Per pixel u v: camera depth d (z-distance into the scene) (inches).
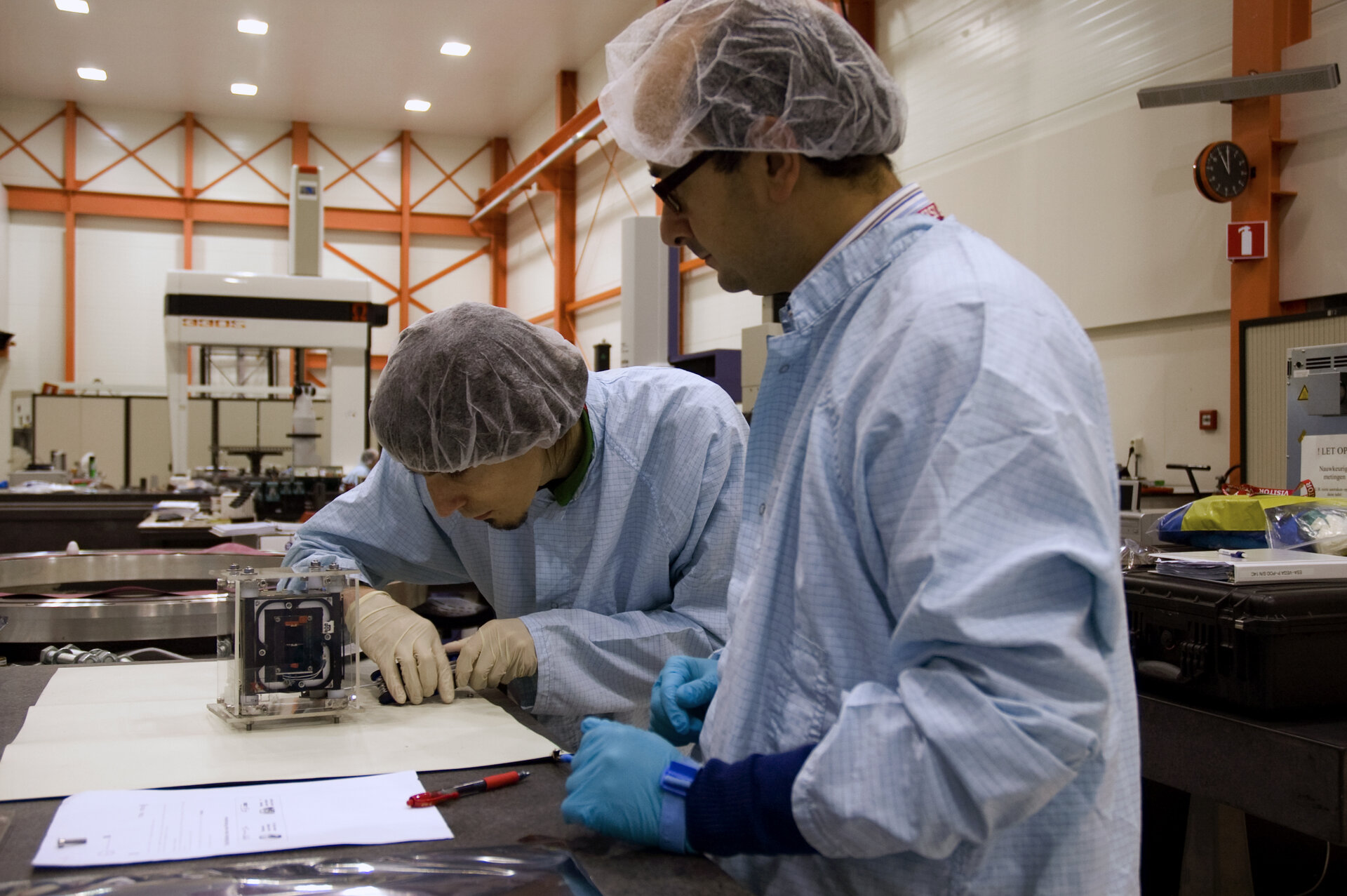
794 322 27.6
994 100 161.0
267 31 280.5
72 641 49.6
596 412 43.3
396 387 36.8
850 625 23.9
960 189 168.9
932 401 21.4
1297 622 38.2
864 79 25.2
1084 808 22.5
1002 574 19.3
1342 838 34.5
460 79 318.3
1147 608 44.4
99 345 333.7
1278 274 119.0
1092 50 142.3
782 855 24.5
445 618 63.5
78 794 26.2
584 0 264.2
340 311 139.5
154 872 22.0
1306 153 115.5
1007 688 19.6
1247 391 105.1
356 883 21.5
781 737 25.2
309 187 195.3
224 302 135.4
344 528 46.8
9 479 192.2
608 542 43.1
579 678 40.3
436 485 39.6
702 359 159.0
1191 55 127.8
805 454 25.7
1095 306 142.3
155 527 93.8
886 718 20.7
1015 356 21.0
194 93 325.1
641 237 157.8
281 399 152.9
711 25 25.4
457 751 31.9
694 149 26.1
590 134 281.0
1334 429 64.7
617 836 23.8
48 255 330.6
